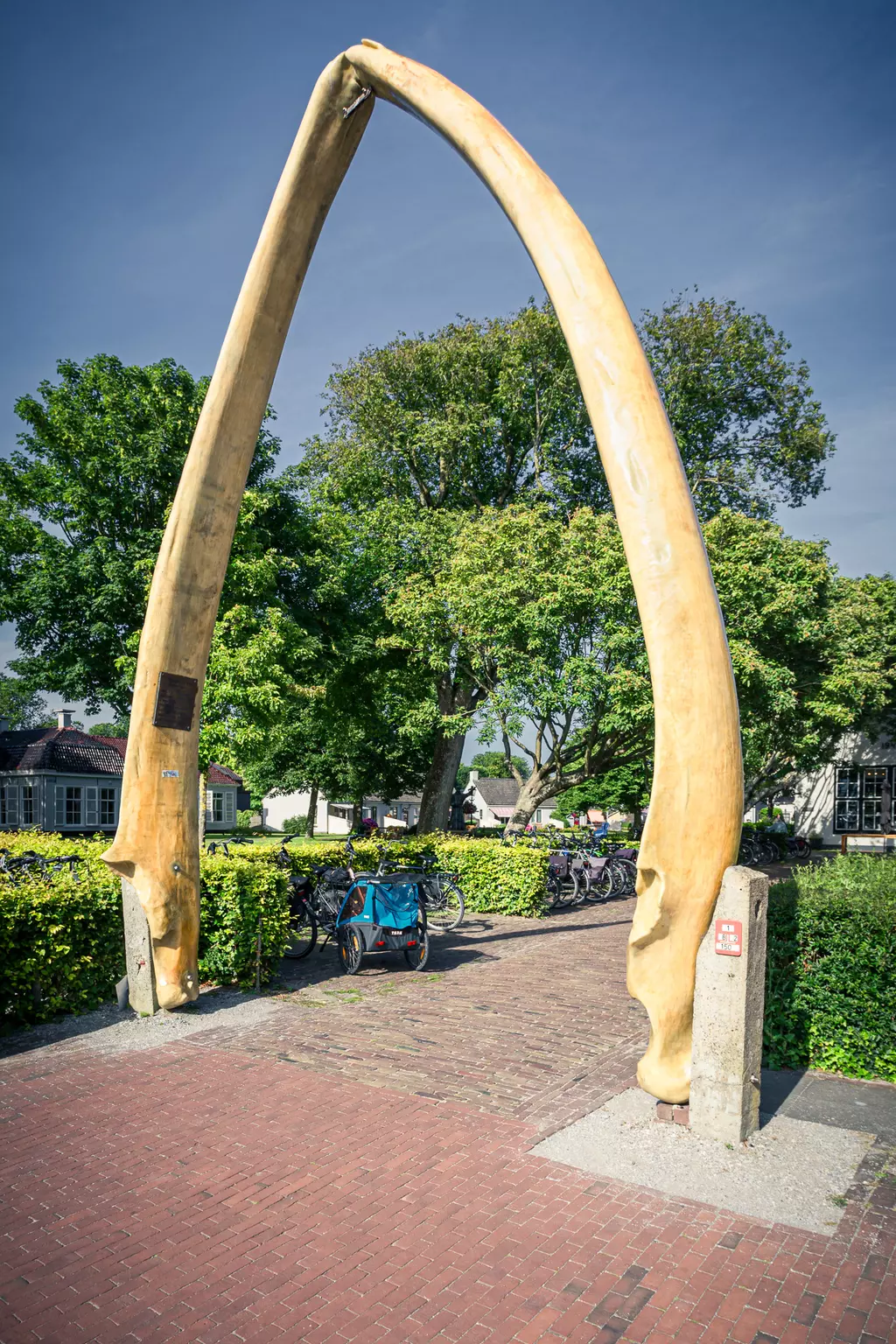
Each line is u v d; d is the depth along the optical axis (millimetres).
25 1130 5133
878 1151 4703
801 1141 4820
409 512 22516
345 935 9430
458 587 17438
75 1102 5582
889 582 27062
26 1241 3893
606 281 5281
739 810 4875
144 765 7508
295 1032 7148
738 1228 3920
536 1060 6367
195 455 7336
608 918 13633
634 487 4996
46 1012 7430
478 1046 6750
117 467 19922
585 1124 5078
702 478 25781
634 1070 6121
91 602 19484
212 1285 3527
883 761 30281
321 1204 4184
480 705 17906
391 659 23406
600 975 9336
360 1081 5953
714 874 4805
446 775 24656
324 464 25562
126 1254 3770
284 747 36719
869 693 22109
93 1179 4492
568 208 5414
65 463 20672
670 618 4859
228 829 50781
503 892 13914
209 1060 6414
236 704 17406
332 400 25688
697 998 4875
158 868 7543
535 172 5504
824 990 6051
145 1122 5246
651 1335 3186
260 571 18031
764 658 16484
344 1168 4570
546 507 17812
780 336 25000
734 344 24016
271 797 59781
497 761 92500
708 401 25016
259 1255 3744
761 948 4945
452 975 9352
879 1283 3506
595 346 5184
